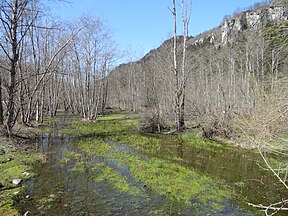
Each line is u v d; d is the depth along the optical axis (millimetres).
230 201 8312
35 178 9938
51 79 35719
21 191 8617
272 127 8898
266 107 9328
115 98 73000
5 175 9969
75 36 23141
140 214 7277
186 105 25875
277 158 13469
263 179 10406
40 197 8211
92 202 7973
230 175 10852
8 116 15305
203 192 8922
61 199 8133
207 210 7633
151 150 15297
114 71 66125
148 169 11117
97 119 34500
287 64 10289
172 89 25000
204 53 49156
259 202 8258
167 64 29672
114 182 9625
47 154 13727
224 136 18922
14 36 14359
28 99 22328
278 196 8734
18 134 17594
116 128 25156
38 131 21328
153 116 23250
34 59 23203
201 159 13422
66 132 21766
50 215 7086
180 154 14461
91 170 11008
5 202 7684
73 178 10016
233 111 18578
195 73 39469
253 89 16969
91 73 36156
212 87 28234
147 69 41094
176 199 8312
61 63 37125
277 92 8586
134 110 50188
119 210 7496
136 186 9289
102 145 16406
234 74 35062
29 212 7195
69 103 50312
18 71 19656
